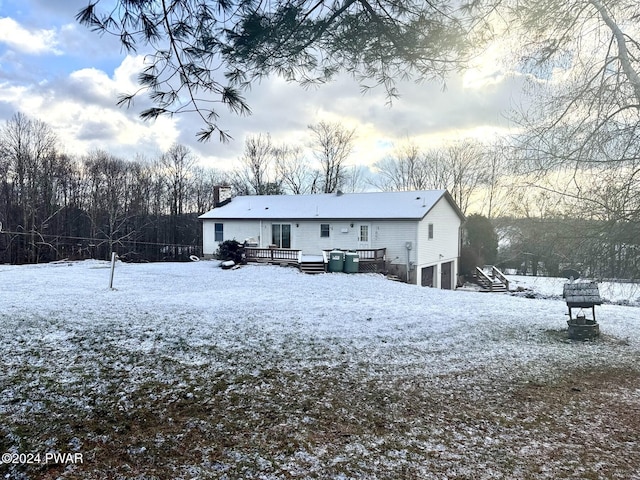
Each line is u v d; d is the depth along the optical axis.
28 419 3.90
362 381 5.45
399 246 21.39
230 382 5.18
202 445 3.62
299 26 3.45
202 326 8.09
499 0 3.65
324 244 23.48
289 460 3.42
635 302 14.23
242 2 3.21
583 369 6.36
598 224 4.98
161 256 42.28
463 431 4.09
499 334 8.57
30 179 33.69
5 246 32.22
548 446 3.81
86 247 36.03
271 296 12.74
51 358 5.68
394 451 3.63
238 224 26.03
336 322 9.12
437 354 6.94
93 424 3.90
